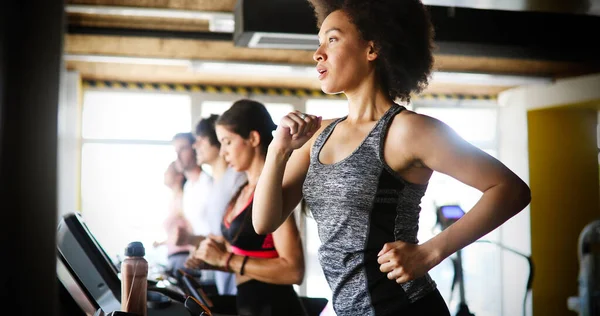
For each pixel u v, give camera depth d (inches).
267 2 166.6
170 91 380.5
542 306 390.6
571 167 399.2
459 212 222.5
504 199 62.4
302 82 378.6
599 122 403.2
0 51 35.9
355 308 65.5
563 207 396.8
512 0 154.5
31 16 36.7
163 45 292.7
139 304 63.6
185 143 201.8
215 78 369.7
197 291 108.3
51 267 36.4
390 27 68.3
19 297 36.0
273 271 106.5
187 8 229.6
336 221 65.7
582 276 268.1
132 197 369.4
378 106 68.9
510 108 410.0
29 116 36.5
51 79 36.7
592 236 266.7
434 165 64.3
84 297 78.7
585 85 359.9
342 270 65.9
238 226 110.8
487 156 63.9
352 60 68.2
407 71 70.2
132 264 63.7
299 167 73.0
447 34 176.7
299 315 109.7
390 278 62.1
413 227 66.5
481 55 188.9
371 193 64.3
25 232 36.2
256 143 117.1
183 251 183.0
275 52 306.3
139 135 374.3
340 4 70.9
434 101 415.8
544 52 186.2
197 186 203.3
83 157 368.2
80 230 73.1
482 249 403.5
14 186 36.3
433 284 67.7
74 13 250.1
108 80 373.7
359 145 65.6
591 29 185.5
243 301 109.3
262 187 69.4
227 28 236.4
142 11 230.1
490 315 399.2
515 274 396.2
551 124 398.9
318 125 66.6
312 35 168.1
